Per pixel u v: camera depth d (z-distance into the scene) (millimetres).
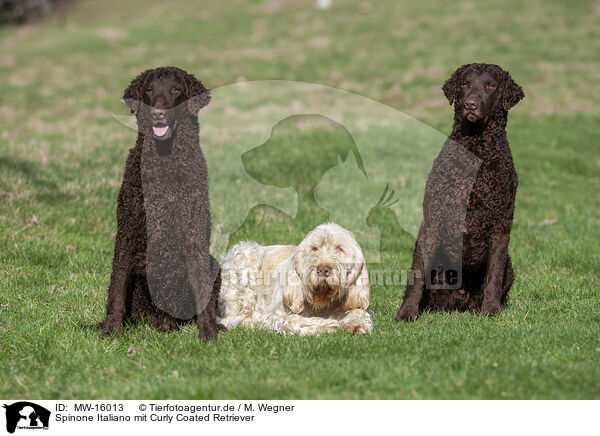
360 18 38750
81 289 7969
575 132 20797
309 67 28969
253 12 42625
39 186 11766
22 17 46406
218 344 5879
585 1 38000
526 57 29625
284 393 4730
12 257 8781
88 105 24719
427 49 31578
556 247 10453
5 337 6176
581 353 5348
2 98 25703
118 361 5508
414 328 6438
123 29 39688
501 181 6863
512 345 5590
